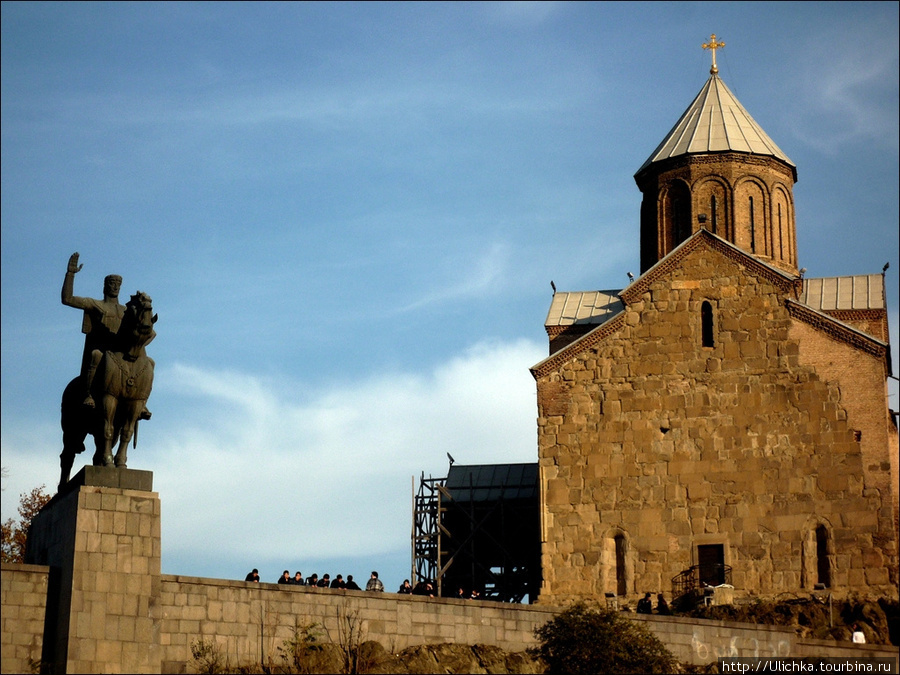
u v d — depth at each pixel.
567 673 42.25
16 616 37.62
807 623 50.75
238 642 39.91
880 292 61.91
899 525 53.88
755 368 55.47
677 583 53.91
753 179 62.94
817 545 53.28
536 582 61.47
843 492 53.50
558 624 43.31
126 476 38.72
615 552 54.88
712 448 55.03
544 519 55.59
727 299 56.38
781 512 53.81
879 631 50.47
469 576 61.81
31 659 37.38
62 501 39.41
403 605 42.69
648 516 54.84
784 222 63.44
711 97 65.75
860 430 53.94
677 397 55.81
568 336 63.28
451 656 42.34
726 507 54.28
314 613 41.28
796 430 54.53
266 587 40.69
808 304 61.91
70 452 41.34
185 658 38.97
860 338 54.78
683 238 63.00
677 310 56.69
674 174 63.62
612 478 55.47
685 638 45.34
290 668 39.94
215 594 39.84
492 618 43.94
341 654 40.97
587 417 56.34
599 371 56.72
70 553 37.84
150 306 39.47
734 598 53.12
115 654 37.34
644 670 42.28
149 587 38.19
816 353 55.09
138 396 39.41
